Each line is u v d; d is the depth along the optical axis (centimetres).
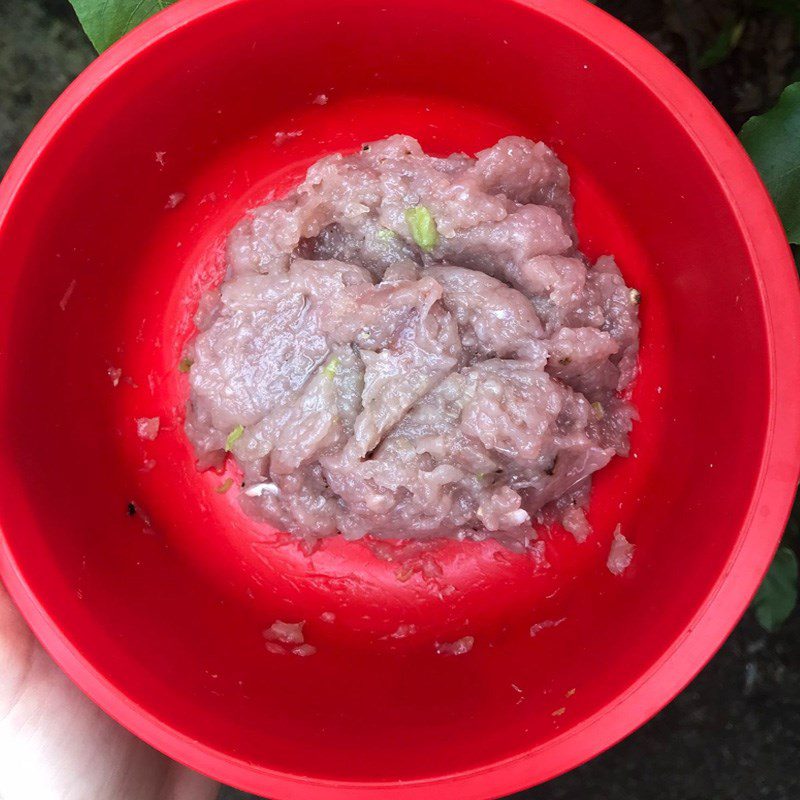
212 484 24
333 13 21
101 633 20
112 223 22
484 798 18
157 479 24
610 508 23
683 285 22
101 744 22
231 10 20
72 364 22
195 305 24
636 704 19
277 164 24
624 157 22
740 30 27
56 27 28
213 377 22
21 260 20
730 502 19
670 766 30
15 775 21
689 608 19
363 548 24
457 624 23
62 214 21
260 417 22
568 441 21
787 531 28
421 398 21
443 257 22
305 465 22
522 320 21
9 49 28
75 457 22
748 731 30
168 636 21
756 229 19
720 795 30
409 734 20
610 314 23
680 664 19
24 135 29
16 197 20
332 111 24
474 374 21
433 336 21
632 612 21
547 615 23
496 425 20
